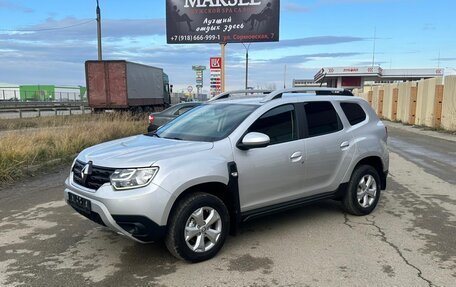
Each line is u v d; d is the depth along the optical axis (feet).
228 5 72.79
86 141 42.42
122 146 16.57
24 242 17.19
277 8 72.33
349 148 19.95
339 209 22.02
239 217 16.28
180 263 15.07
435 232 18.39
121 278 13.89
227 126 16.94
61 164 34.83
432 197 24.64
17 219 20.27
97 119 65.36
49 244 16.96
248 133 16.22
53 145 38.45
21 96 212.43
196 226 14.99
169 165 14.34
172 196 14.12
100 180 14.62
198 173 14.69
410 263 15.02
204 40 73.97
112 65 87.45
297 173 17.90
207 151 15.47
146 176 14.01
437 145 52.54
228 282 13.60
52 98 208.03
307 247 16.60
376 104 138.10
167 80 119.34
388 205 22.85
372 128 21.53
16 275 14.11
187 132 17.83
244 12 72.69
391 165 36.14
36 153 33.94
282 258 15.51
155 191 13.88
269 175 16.90
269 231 18.51
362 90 173.58
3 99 201.16
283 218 20.43
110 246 16.70
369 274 14.12
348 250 16.26
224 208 15.65
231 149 15.97
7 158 30.17
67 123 56.95
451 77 74.49
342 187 19.93
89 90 88.43
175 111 46.88
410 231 18.51
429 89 84.69
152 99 103.76
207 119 18.30
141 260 15.35
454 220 20.16
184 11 73.46
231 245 16.83
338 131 19.85
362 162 21.11
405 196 24.85
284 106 18.16
